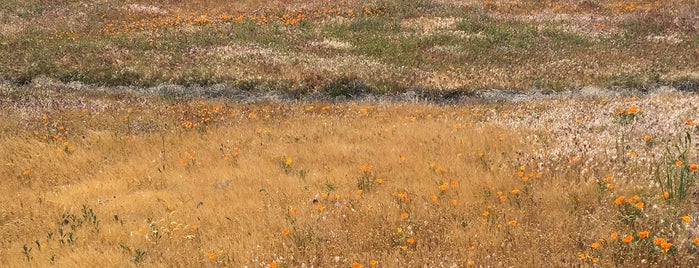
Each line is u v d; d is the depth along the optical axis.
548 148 8.95
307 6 31.47
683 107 11.40
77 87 20.41
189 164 10.74
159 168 10.60
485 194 7.14
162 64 21.66
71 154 12.00
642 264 4.98
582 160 7.93
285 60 21.59
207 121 14.44
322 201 7.71
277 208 7.65
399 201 7.20
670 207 5.94
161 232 7.21
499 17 27.75
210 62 21.56
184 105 16.80
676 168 6.78
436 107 16.42
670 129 9.08
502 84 18.98
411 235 6.11
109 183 10.11
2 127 13.91
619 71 19.56
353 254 5.85
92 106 16.47
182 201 8.55
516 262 5.32
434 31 25.45
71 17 29.61
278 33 25.97
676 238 5.35
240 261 6.04
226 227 7.13
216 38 24.95
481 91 18.75
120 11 31.11
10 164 11.30
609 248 5.31
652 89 18.20
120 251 6.66
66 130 13.80
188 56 22.53
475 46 23.47
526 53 22.47
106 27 28.36
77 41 25.06
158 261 6.23
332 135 12.27
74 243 7.13
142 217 8.08
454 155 9.44
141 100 17.86
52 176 10.97
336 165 9.80
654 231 5.53
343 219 6.89
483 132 10.95
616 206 6.22
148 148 12.21
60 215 8.48
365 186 8.16
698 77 18.45
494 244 5.71
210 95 19.39
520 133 10.52
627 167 7.43
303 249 6.12
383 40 24.42
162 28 27.42
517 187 7.34
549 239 5.71
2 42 25.03
